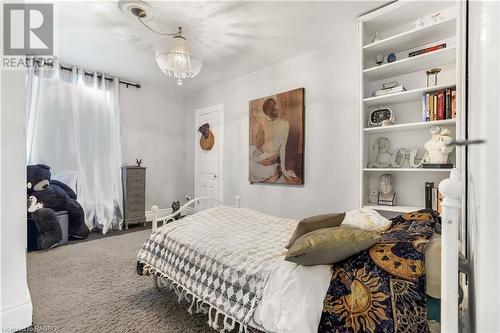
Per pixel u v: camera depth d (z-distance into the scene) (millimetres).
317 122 3191
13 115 1540
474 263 807
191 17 2443
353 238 1140
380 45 2400
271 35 2805
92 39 2883
